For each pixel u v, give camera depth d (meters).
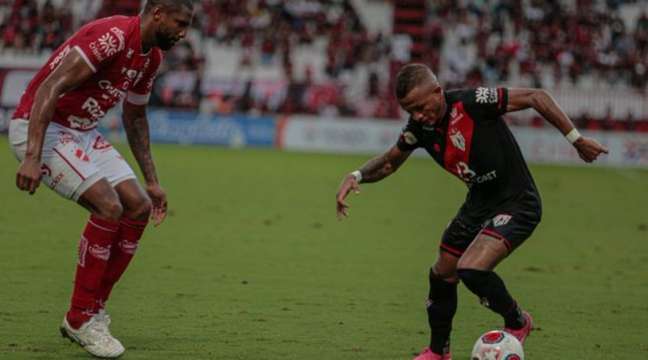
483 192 19.88
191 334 23.19
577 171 88.38
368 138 102.31
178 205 51.53
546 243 42.88
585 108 104.62
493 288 19.28
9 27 115.56
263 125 103.88
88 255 20.25
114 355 20.44
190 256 35.62
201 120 104.12
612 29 120.00
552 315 27.34
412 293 30.02
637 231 48.22
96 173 20.20
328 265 34.94
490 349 19.17
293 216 49.12
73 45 19.70
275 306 27.12
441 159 19.84
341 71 114.75
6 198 50.75
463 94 19.30
